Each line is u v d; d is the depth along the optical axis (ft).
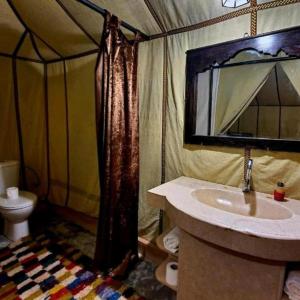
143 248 6.51
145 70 6.04
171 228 5.42
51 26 6.70
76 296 5.12
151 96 6.00
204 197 4.68
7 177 7.96
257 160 4.63
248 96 4.65
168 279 4.59
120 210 5.72
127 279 5.67
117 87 5.19
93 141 7.70
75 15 5.90
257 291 3.28
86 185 8.09
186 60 5.28
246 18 4.48
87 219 8.24
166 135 5.87
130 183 5.84
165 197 4.28
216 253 3.57
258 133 4.59
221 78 4.91
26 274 5.74
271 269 3.13
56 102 8.75
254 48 4.40
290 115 4.24
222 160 5.07
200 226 3.34
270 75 4.38
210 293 3.76
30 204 7.17
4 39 7.53
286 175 4.35
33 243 7.14
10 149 8.74
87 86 7.63
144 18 5.41
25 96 8.87
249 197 4.43
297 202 4.12
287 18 4.08
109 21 4.78
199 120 5.28
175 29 5.41
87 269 5.98
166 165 5.96
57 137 8.92
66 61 8.16
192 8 4.82
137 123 5.81
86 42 6.89
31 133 9.21
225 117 4.95
